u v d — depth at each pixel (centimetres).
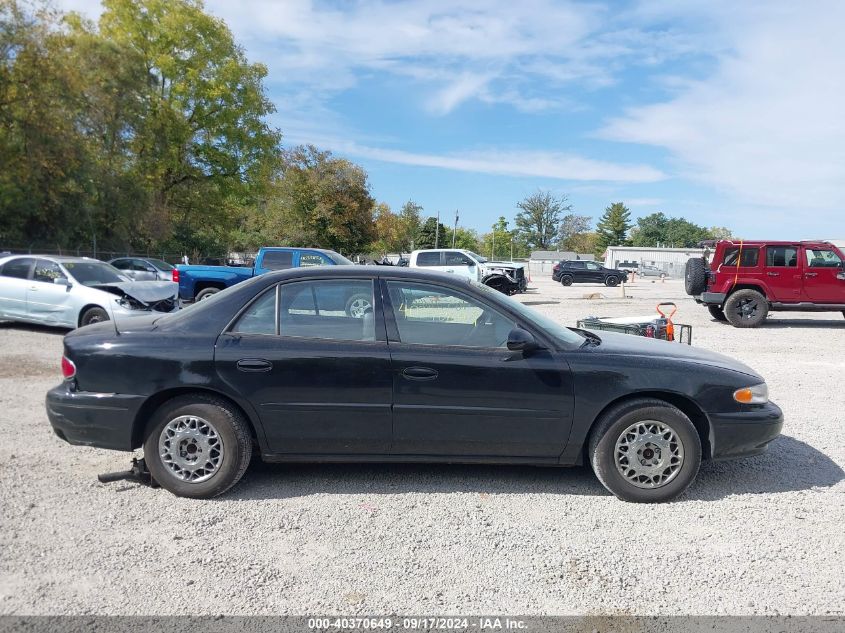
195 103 3906
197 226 4591
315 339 439
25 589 312
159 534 375
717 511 422
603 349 455
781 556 360
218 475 427
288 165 4341
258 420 432
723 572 341
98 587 316
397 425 434
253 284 458
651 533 388
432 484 464
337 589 318
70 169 2972
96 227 3334
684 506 430
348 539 373
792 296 1468
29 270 1207
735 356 1066
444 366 431
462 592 318
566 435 437
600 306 2111
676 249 7369
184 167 3969
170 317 463
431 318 449
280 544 365
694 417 456
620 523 402
